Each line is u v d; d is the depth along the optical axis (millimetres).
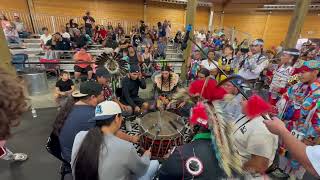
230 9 12062
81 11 9531
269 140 1062
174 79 3074
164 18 11344
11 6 7965
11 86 448
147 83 4871
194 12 4203
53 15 8914
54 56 5859
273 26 11359
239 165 822
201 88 958
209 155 820
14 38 6445
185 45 2748
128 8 10430
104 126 1205
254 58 3605
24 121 3072
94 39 7801
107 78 2668
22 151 2432
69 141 1554
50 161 2281
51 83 4992
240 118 1153
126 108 2799
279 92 2775
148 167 1406
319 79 1876
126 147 1159
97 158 1066
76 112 1585
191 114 923
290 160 1745
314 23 10172
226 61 4203
